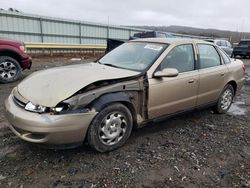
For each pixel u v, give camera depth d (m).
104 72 3.66
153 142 3.91
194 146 3.86
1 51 7.58
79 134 3.13
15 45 7.91
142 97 3.76
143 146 3.76
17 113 3.12
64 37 23.16
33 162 3.21
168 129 4.46
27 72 9.88
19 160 3.24
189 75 4.34
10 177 2.90
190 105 4.52
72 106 3.05
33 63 13.34
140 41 4.71
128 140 3.93
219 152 3.72
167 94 4.02
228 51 19.98
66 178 2.92
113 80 3.44
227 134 4.39
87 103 3.15
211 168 3.29
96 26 25.45
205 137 4.21
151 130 4.38
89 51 21.72
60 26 22.62
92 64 4.34
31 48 17.27
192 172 3.17
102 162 3.27
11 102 3.40
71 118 3.02
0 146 3.56
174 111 4.27
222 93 5.26
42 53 18.00
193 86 4.43
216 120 5.08
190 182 2.97
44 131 2.95
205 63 4.77
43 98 3.09
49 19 21.66
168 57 4.12
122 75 3.57
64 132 3.01
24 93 3.30
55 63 13.66
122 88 3.48
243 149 3.88
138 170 3.14
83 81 3.25
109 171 3.09
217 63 5.09
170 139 4.06
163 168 3.21
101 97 3.28
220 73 4.99
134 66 4.00
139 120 3.81
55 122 2.95
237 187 2.93
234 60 5.75
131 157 3.43
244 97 7.21
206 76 4.66
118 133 3.55
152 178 3.00
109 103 3.34
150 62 3.96
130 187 2.82
